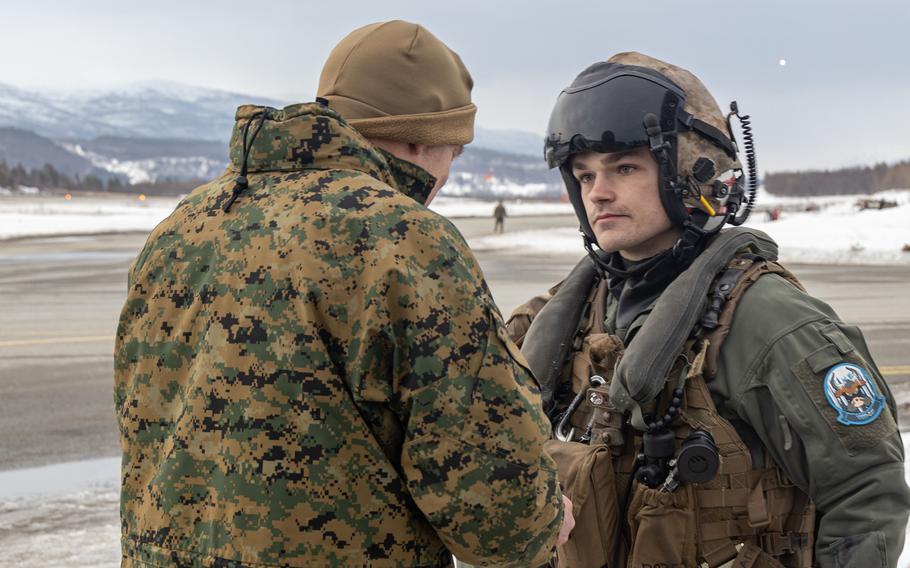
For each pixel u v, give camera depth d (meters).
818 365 1.55
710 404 1.63
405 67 1.54
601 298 1.93
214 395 1.34
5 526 4.29
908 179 182.00
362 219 1.33
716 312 1.65
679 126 1.73
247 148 1.45
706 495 1.61
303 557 1.27
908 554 3.37
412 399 1.29
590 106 1.75
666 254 1.78
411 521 1.33
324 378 1.29
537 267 20.31
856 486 1.52
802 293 1.66
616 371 1.68
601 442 1.73
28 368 8.40
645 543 1.62
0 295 14.71
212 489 1.33
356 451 1.30
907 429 5.79
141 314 1.48
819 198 152.00
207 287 1.39
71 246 29.44
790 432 1.57
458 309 1.33
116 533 4.20
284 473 1.28
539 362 1.87
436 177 1.62
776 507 1.64
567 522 1.52
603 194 1.78
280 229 1.35
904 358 8.52
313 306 1.30
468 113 1.61
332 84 1.55
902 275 17.61
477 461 1.29
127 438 1.45
